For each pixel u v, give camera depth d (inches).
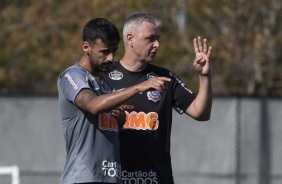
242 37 2197.3
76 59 2241.6
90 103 773.9
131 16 941.8
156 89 774.5
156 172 928.9
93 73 824.3
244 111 1642.5
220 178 1632.6
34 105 1616.6
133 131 927.7
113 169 810.2
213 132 1635.1
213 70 2237.9
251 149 1641.2
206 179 1630.2
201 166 1632.6
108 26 804.0
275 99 1646.2
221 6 2194.9
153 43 932.0
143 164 925.8
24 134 1614.2
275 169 1642.5
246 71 2209.6
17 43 2449.6
